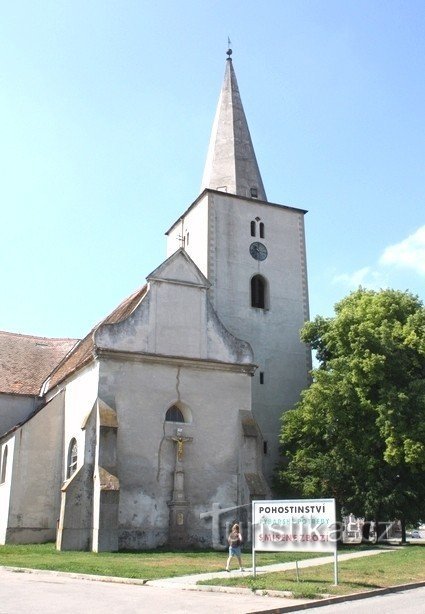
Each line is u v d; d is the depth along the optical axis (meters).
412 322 31.41
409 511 29.47
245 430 30.22
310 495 30.48
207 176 41.75
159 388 29.50
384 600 14.05
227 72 45.06
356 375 30.27
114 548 25.14
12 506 30.47
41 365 42.81
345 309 33.50
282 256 39.62
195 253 38.94
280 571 19.08
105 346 28.91
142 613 11.91
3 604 12.77
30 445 31.73
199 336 31.19
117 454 27.64
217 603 13.27
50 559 22.11
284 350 37.66
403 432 28.53
